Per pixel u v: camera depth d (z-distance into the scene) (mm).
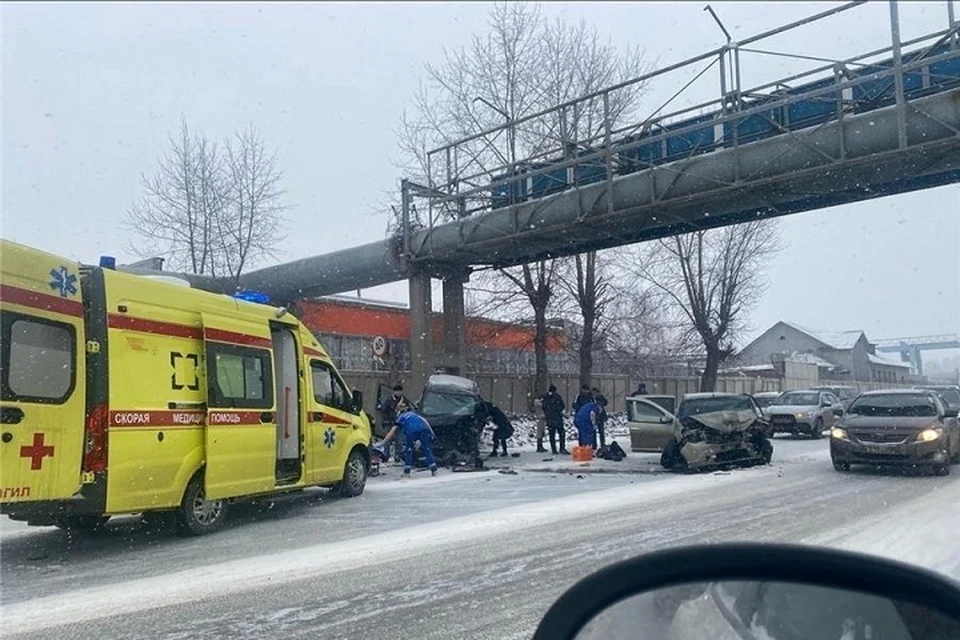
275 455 10758
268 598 6676
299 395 11641
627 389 39094
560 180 21328
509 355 33875
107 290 8578
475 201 23625
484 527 10000
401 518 10828
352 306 33719
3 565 8023
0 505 7453
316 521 10656
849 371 71875
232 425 9961
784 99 16516
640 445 19766
